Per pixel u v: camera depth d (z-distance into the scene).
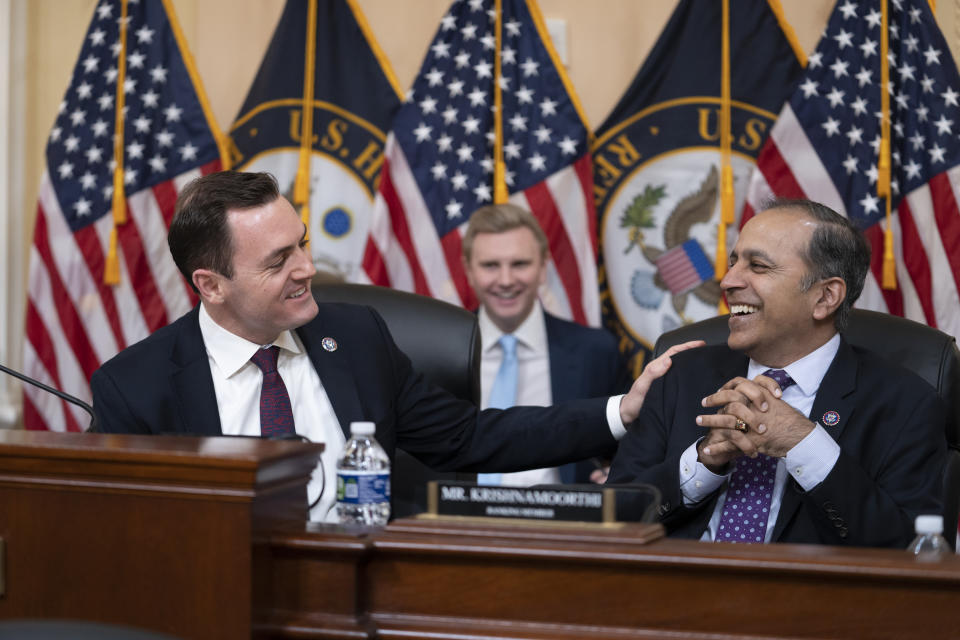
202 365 2.23
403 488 2.69
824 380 2.21
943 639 1.27
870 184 3.78
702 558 1.34
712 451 2.09
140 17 4.12
